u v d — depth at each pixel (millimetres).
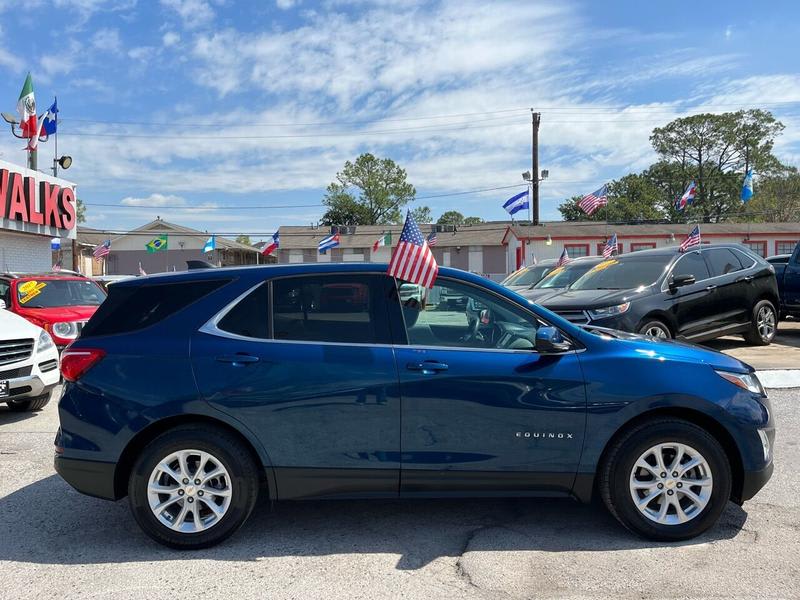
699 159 60344
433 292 4035
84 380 3895
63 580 3475
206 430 3826
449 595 3264
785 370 8688
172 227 51031
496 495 3869
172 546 3826
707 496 3816
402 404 3793
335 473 3826
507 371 3816
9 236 19406
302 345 3875
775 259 14867
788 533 3959
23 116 21172
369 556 3736
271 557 3736
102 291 12188
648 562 3590
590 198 25469
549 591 3285
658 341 4305
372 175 75062
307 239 50344
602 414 3799
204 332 3918
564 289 10523
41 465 5602
